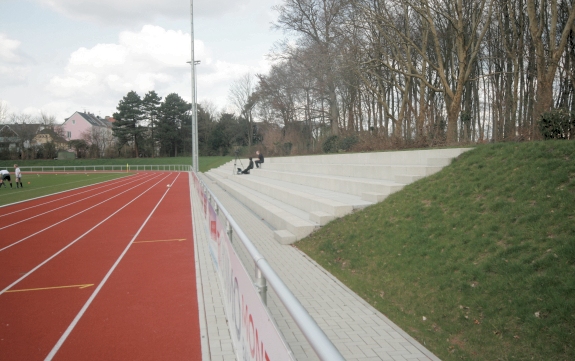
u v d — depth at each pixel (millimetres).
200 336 5164
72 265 8914
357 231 9297
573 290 4535
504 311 4812
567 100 23641
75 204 21484
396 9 27391
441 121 21797
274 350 2279
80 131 100188
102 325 5598
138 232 12961
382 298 6305
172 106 86625
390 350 4688
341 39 27016
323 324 5438
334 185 14406
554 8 16594
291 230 10750
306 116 40656
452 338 4848
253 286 3020
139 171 68625
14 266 8875
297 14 31844
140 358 4637
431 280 6184
